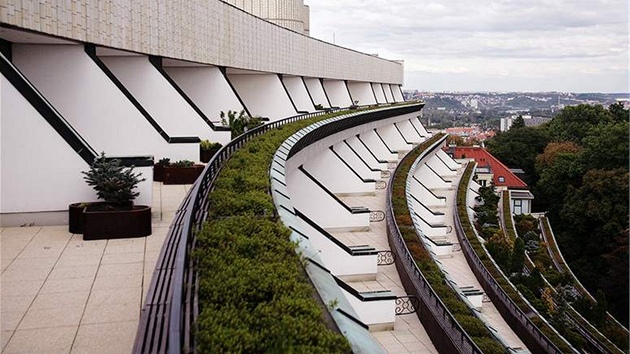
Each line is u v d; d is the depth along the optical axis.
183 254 6.33
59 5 18.94
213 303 6.37
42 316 9.47
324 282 8.18
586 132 90.31
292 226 10.81
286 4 74.75
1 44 19.69
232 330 5.56
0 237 14.34
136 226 14.35
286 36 48.69
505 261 38.00
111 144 21.92
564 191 69.94
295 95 52.69
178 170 21.66
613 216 57.16
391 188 37.97
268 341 5.49
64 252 13.07
